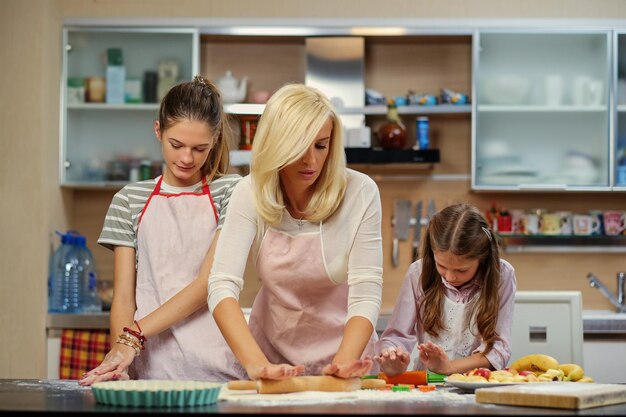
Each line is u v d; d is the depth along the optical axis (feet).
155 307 8.62
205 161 8.99
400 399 6.59
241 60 16.81
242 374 8.44
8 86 15.15
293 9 16.08
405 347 9.59
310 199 7.77
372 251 7.73
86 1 16.15
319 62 16.14
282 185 7.84
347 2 16.08
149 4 16.16
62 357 14.71
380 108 15.96
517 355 10.64
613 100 15.58
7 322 14.93
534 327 10.64
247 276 16.55
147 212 8.81
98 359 14.64
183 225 8.75
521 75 15.76
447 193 16.78
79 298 15.46
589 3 16.12
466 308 9.66
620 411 5.94
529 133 15.74
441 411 5.81
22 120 15.10
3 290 14.98
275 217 7.66
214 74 16.84
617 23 15.64
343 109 15.92
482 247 9.12
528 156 15.71
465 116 16.60
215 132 8.67
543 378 7.65
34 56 15.15
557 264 16.74
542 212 16.33
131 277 8.85
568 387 6.73
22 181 15.11
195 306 8.38
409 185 16.78
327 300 8.18
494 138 15.74
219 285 7.55
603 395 6.27
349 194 7.80
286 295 8.06
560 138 15.72
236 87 16.21
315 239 7.84
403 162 15.52
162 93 15.83
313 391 6.92
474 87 15.71
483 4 16.12
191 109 8.46
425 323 9.78
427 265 9.73
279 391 6.77
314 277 7.94
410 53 16.79
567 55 15.78
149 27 15.74
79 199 16.84
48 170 15.31
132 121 15.90
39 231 15.10
